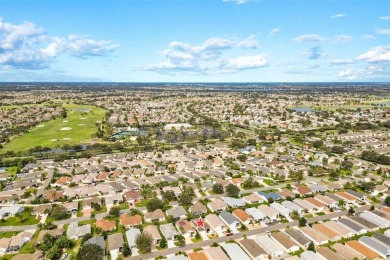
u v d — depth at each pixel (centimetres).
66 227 13550
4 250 11719
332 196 16112
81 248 10956
